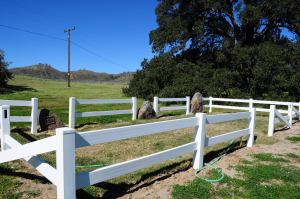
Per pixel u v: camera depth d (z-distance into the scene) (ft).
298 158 23.98
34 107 30.66
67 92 103.19
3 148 19.63
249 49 76.48
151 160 16.25
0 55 106.73
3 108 19.44
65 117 44.52
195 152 19.74
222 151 25.35
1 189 15.34
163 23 93.71
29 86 123.44
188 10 88.33
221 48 86.28
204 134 20.01
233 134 24.64
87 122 40.32
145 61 94.07
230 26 90.02
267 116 55.21
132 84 95.20
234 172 19.61
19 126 33.96
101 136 13.57
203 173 19.07
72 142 12.23
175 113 54.34
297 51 74.33
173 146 27.04
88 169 19.62
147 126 15.93
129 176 18.20
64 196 12.12
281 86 73.97
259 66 74.49
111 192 15.76
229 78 77.66
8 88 105.70
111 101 40.93
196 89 76.59
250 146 27.66
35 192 15.16
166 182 17.33
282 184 17.65
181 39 87.45
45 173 13.51
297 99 76.23
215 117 21.77
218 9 86.48
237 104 74.38
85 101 37.17
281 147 27.89
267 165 21.35
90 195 15.26
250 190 16.48
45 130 31.91
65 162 12.05
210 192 16.02
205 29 90.27
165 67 86.02
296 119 49.47
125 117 46.65
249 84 79.15
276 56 73.87
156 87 86.63
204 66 86.28
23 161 20.02
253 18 79.05
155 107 47.26
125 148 25.63
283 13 79.36
